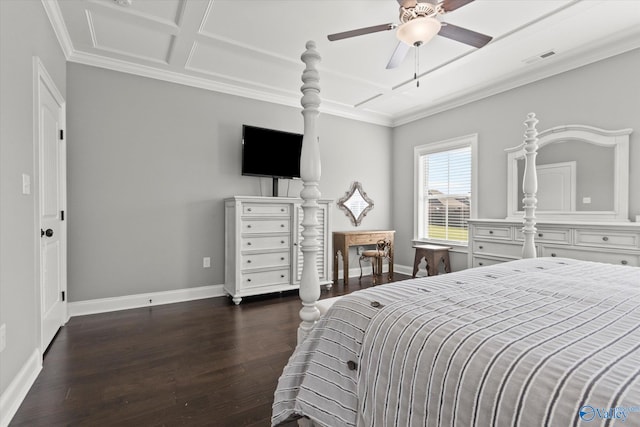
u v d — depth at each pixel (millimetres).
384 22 2611
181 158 3559
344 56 3178
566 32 2729
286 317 3000
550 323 875
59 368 2018
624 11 2447
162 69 3385
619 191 2885
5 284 1556
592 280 1373
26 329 1804
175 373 1963
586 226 2703
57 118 2674
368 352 963
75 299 3025
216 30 2711
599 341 756
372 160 5129
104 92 3152
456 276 1476
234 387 1812
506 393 652
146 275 3367
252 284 3525
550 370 646
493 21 2586
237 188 3904
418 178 4922
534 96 3523
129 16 2504
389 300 1103
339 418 996
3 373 1518
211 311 3178
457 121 4359
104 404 1648
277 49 3025
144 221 3357
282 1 2346
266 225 3611
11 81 1655
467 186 4312
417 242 4922
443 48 3004
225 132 3822
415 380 817
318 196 1532
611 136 2930
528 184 2406
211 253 3740
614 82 2932
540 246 3004
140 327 2727
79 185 3037
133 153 3299
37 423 1502
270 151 3918
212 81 3686
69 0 2305
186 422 1513
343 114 4801
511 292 1185
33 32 1988
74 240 3014
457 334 820
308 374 1106
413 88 3955
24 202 1811
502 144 3834
